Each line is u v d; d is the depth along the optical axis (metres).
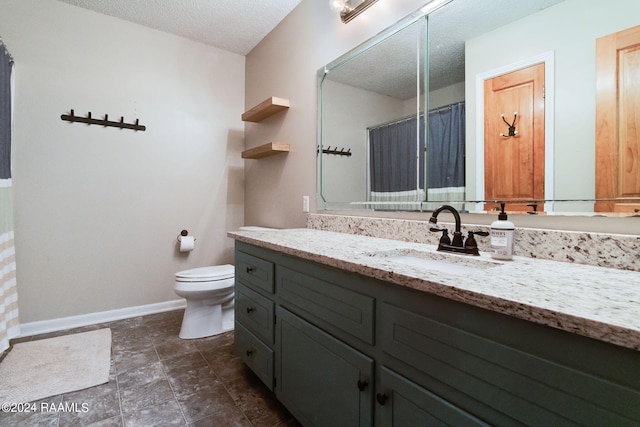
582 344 0.54
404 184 1.63
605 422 0.51
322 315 1.16
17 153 2.24
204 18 2.60
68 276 2.44
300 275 1.29
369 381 0.96
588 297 0.64
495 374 0.65
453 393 0.73
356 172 1.91
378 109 1.77
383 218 1.72
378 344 0.94
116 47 2.60
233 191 3.19
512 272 0.87
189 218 2.96
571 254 1.02
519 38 1.18
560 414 0.56
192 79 2.95
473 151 1.33
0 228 1.91
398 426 0.87
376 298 0.94
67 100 2.41
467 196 1.36
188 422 1.42
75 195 2.46
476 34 1.32
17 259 2.25
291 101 2.49
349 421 1.04
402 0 1.62
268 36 2.81
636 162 0.92
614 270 0.90
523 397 0.61
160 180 2.81
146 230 2.75
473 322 0.69
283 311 1.40
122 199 2.64
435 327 0.77
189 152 2.95
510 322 0.63
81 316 2.48
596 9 0.99
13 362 1.88
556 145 1.08
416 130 1.57
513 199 1.21
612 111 0.96
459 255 1.18
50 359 1.93
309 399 1.23
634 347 0.47
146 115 2.73
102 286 2.57
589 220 1.03
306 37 2.32
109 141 2.58
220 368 1.89
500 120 1.24
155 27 2.73
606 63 0.97
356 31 1.89
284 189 2.59
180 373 1.83
